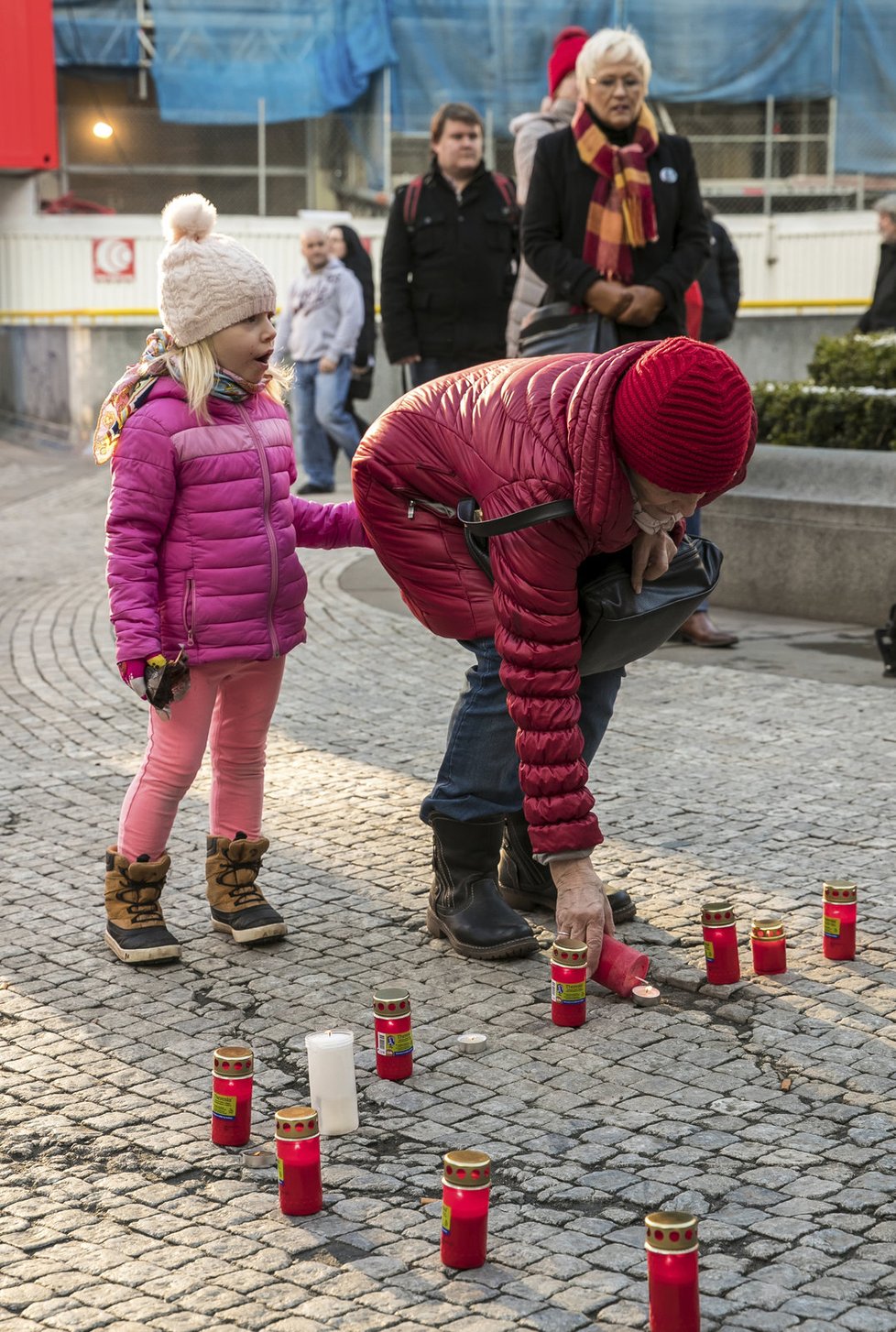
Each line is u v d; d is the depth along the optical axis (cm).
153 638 409
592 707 424
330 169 2145
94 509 1371
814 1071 359
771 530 879
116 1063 371
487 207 893
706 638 793
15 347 1906
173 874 500
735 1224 296
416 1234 295
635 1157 322
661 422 330
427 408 397
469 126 879
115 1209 306
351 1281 279
